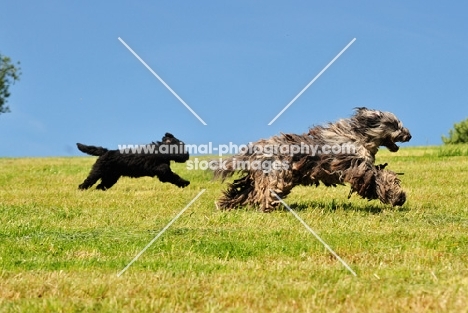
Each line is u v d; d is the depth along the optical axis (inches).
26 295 314.7
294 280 339.0
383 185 553.9
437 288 312.3
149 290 316.5
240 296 302.4
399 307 284.0
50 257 411.2
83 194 753.6
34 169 1164.5
